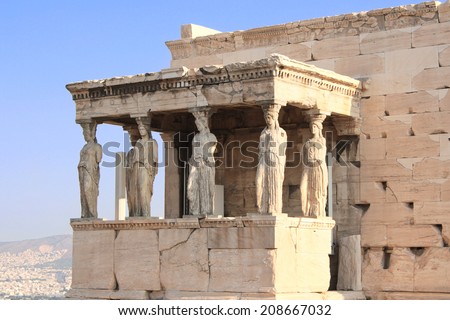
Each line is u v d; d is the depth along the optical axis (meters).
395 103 23.91
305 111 23.02
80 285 23.98
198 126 22.67
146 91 23.39
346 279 24.00
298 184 25.00
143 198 23.39
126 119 24.78
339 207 24.45
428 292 23.09
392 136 23.89
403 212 23.61
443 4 23.41
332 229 24.25
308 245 22.08
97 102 24.22
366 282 23.95
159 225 22.81
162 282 22.70
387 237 23.78
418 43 23.70
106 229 23.69
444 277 22.91
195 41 26.98
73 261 24.19
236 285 21.56
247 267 21.44
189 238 22.41
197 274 22.19
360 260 24.06
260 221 21.27
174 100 22.98
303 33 25.34
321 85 22.83
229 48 26.50
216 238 21.97
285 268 21.36
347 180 24.42
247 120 25.77
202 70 22.39
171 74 22.84
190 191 22.59
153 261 22.88
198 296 22.02
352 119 24.22
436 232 23.11
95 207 24.44
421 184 23.39
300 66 21.89
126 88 23.64
